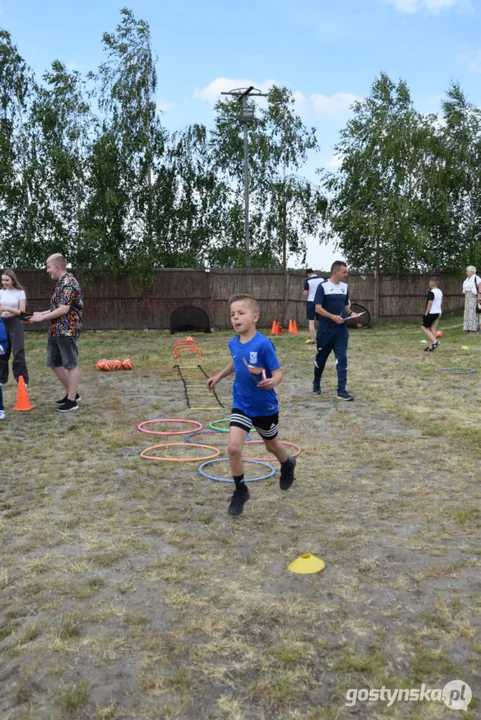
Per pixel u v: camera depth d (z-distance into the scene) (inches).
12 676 111.0
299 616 128.8
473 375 445.4
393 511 188.9
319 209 1080.8
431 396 370.6
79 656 116.0
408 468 232.2
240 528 177.5
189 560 156.1
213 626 125.3
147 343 737.6
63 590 141.4
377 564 152.3
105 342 755.4
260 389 183.6
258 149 1055.0
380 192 969.5
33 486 216.2
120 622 127.6
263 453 263.7
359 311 989.2
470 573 146.7
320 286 366.0
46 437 284.8
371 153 949.8
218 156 1057.5
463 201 1017.5
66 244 872.3
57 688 107.4
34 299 896.9
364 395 380.5
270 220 1100.5
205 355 605.3
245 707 102.1
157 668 112.3
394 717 99.2
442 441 269.1
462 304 1059.3
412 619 126.9
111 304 928.3
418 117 951.6
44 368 505.4
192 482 221.1
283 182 1076.5
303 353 597.9
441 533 170.9
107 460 249.1
